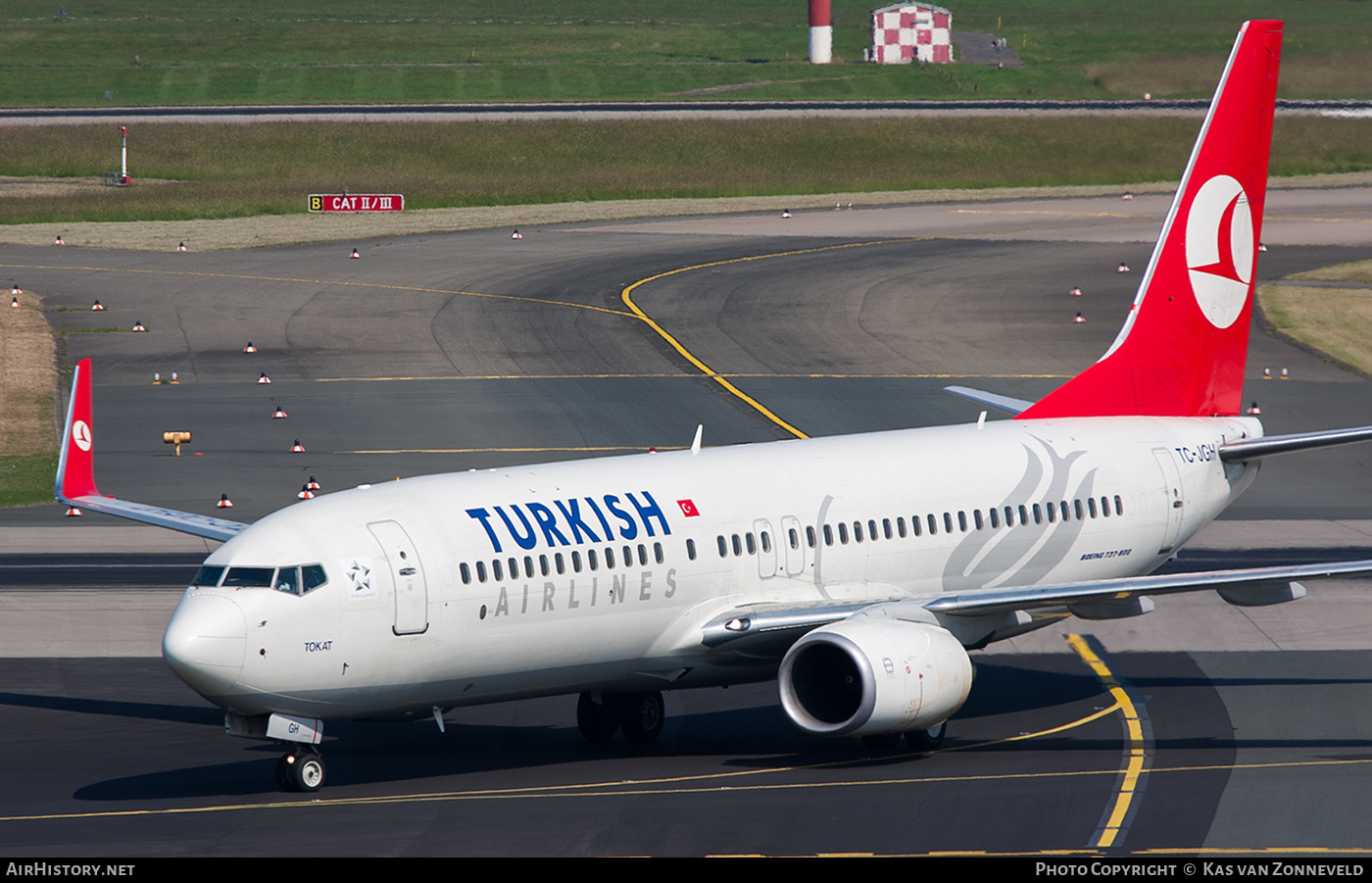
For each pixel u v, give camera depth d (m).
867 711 99.19
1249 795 97.44
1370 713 119.25
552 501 104.44
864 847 86.19
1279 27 135.75
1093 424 133.62
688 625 107.25
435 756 109.56
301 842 86.31
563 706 127.31
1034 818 92.12
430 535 98.44
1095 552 127.56
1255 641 143.00
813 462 118.12
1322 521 193.00
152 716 119.81
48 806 94.75
